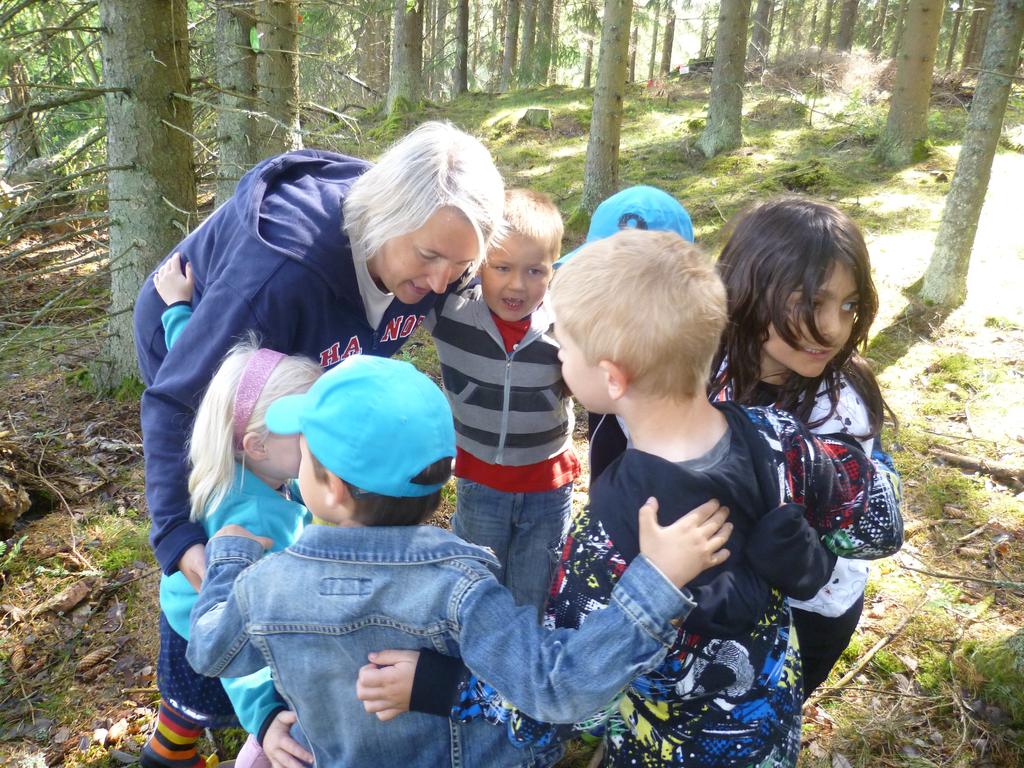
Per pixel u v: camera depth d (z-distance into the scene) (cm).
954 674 269
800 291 154
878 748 245
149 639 300
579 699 121
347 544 138
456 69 2166
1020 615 293
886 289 579
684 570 121
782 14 2639
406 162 170
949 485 375
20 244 745
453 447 142
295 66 665
